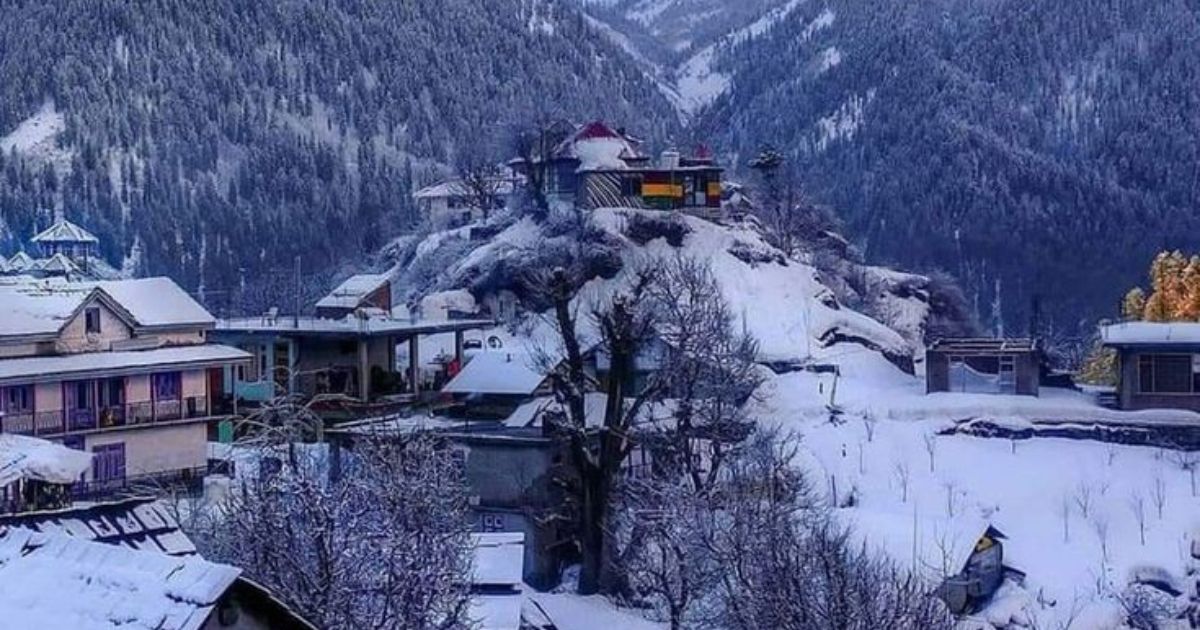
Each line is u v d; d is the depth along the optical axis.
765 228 105.31
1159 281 98.62
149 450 53.44
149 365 53.34
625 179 98.44
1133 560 51.78
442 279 94.12
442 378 67.88
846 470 59.22
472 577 31.89
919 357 87.69
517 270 86.12
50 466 43.19
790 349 76.88
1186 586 50.75
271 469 36.06
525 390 57.53
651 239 89.38
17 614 14.27
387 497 28.97
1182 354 63.50
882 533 45.69
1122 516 55.28
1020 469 59.81
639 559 43.91
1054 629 47.03
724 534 38.56
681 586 40.16
